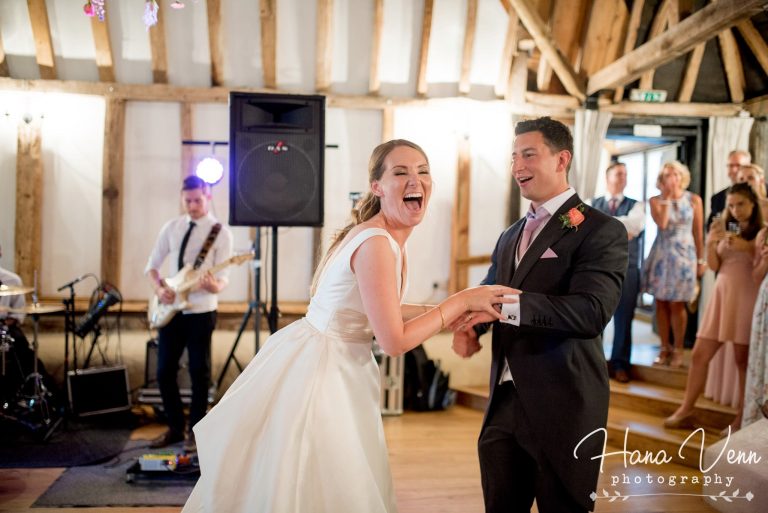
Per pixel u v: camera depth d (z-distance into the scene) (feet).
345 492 5.12
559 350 5.86
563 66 18.07
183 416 13.32
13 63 17.38
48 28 16.80
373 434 5.62
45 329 17.07
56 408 15.57
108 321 17.11
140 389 15.89
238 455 5.39
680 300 15.76
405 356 17.15
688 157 20.01
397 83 18.48
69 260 17.51
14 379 14.89
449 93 18.71
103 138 17.46
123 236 17.69
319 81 18.04
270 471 5.16
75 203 17.49
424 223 18.63
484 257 18.62
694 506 10.47
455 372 18.39
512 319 5.57
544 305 5.52
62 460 12.46
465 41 17.87
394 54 18.16
